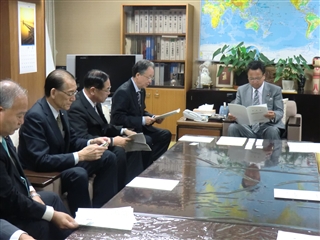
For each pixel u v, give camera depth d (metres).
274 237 1.62
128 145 3.21
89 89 3.27
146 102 5.71
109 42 6.11
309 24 5.44
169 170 2.52
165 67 5.72
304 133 5.21
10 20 3.03
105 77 3.27
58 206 2.29
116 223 1.71
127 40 5.79
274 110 4.25
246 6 5.57
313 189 2.19
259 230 1.68
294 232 1.66
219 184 2.26
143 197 2.04
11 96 1.86
